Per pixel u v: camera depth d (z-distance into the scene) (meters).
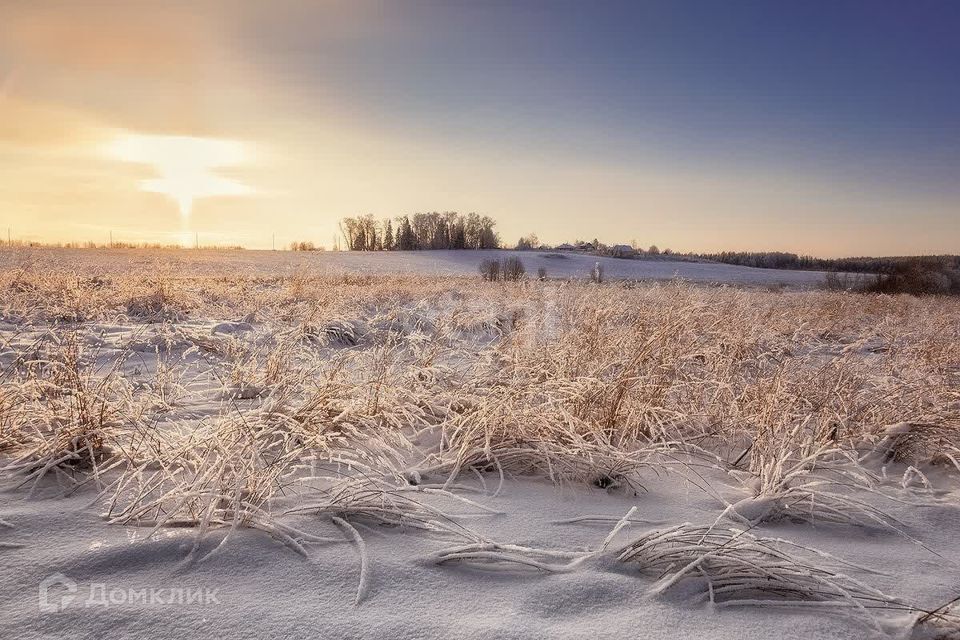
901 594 2.20
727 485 3.35
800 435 3.70
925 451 4.03
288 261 55.09
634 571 2.27
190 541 2.26
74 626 1.74
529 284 15.20
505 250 99.25
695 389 4.65
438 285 18.91
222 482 2.59
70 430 3.11
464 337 7.52
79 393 3.46
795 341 7.54
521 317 7.93
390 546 2.35
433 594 2.01
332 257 70.38
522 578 2.15
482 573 2.18
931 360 6.04
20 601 1.85
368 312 11.22
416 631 1.79
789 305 13.35
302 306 10.42
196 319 9.51
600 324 6.07
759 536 2.50
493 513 2.77
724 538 2.35
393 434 3.58
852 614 2.00
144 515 2.47
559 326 6.51
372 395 4.07
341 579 2.07
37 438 3.22
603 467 3.30
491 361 4.92
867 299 17.41
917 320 11.39
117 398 3.93
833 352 7.74
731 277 61.72
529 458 3.45
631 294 10.44
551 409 3.75
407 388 4.31
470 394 4.20
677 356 5.30
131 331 7.31
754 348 6.84
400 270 52.66
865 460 3.97
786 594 2.13
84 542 2.23
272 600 1.93
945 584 2.29
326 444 3.17
